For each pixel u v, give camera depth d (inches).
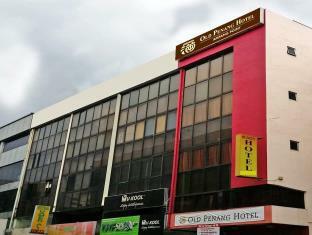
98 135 1457.9
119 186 1283.2
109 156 1355.8
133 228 1132.5
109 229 1209.4
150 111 1280.8
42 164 1705.2
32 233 1470.2
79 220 1504.7
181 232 1087.0
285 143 934.4
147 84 1330.0
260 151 915.4
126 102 1391.5
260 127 933.2
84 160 1477.6
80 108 1589.6
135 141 1293.1
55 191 1553.9
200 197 1024.9
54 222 1507.1
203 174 1040.2
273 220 844.6
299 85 1005.2
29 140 1845.5
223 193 972.6
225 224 929.5
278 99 958.4
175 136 1149.7
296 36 1045.2
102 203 1317.7
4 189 1910.7
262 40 995.3
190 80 1176.8
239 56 1042.1
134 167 1259.8
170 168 1138.0
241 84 1011.9
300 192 922.7
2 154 2053.4
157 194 1115.3
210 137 1056.2
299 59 1027.9
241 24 1051.9
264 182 885.8
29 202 1691.7
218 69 1101.1
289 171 917.2
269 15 1016.2
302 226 888.3
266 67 965.2
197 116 1114.1
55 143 1676.9
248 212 890.7
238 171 877.8
